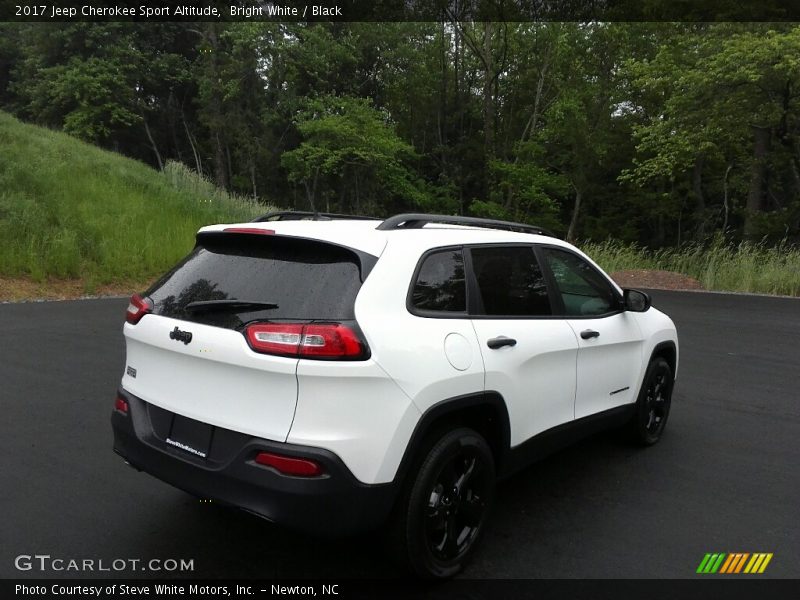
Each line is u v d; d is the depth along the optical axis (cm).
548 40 3472
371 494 276
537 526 377
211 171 4169
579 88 3312
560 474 459
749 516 396
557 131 3250
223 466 283
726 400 657
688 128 2228
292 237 305
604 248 2158
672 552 350
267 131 3584
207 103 3625
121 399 338
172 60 3697
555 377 387
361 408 274
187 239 1605
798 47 1781
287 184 3834
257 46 3350
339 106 3275
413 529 294
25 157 1753
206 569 319
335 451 268
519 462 367
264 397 276
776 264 1694
